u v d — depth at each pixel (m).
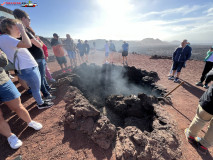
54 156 1.73
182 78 5.65
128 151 1.70
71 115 2.37
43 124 2.36
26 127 2.26
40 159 1.68
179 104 3.36
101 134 1.97
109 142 1.93
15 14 2.47
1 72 1.55
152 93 4.60
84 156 1.73
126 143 1.85
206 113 1.72
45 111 2.77
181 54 4.68
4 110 2.77
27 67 2.08
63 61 5.98
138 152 1.75
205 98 1.75
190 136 2.06
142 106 3.57
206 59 4.28
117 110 3.68
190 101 3.53
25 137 2.04
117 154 1.73
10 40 1.74
